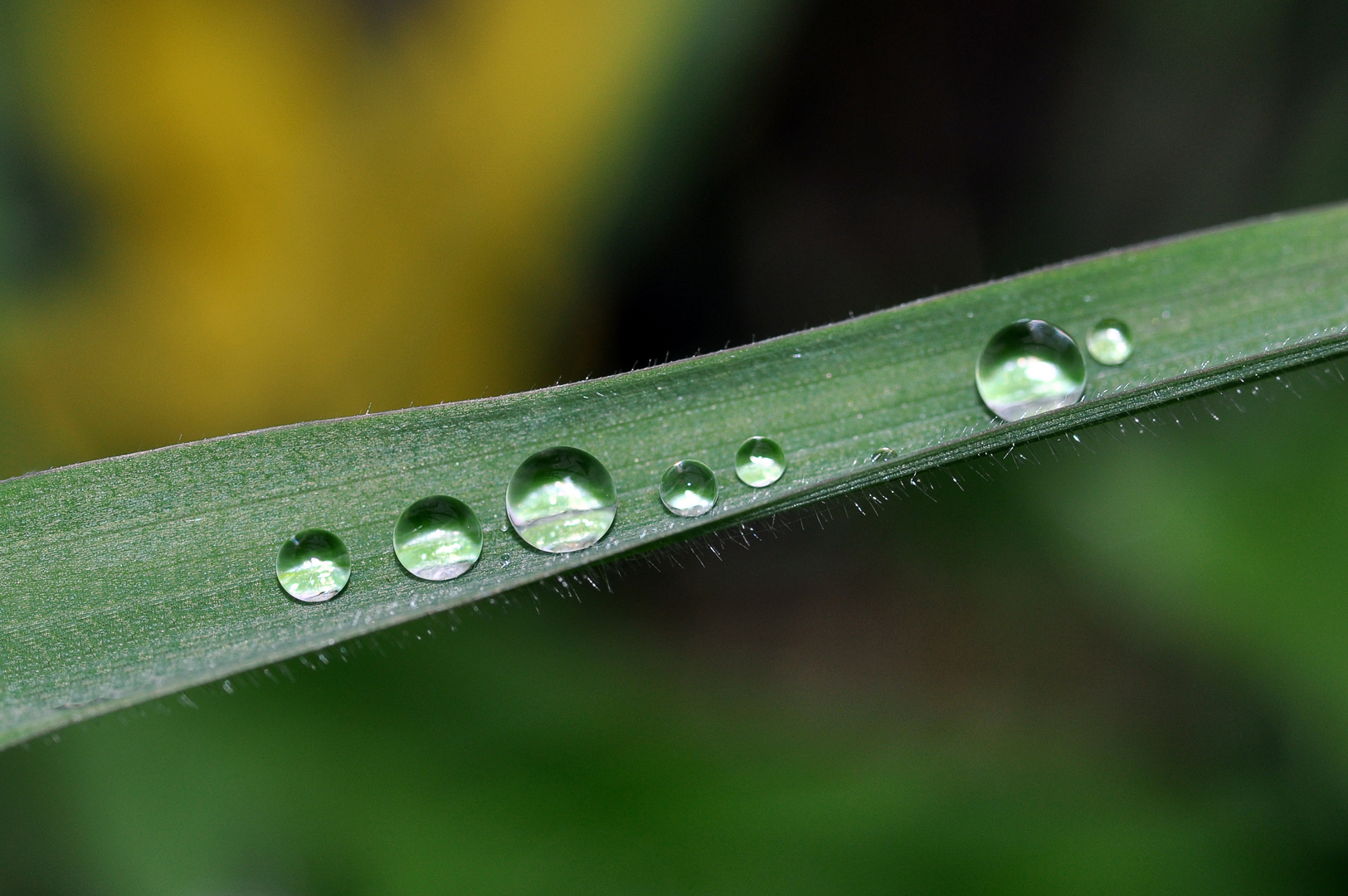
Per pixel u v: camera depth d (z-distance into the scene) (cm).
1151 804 18
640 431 16
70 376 20
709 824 17
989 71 25
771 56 24
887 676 24
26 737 15
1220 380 15
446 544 15
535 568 15
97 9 20
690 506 16
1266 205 23
